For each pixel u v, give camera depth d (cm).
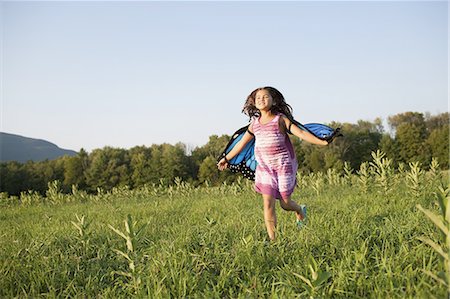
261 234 507
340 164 5644
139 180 7038
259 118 522
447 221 245
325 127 505
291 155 516
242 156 575
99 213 991
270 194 497
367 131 6203
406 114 6575
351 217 549
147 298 324
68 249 496
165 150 7338
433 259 342
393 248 373
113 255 473
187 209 925
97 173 7288
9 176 7181
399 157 5694
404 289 299
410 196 759
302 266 359
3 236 666
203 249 436
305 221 536
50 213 1155
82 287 371
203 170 6391
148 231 591
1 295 369
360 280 310
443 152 5325
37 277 400
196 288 345
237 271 371
